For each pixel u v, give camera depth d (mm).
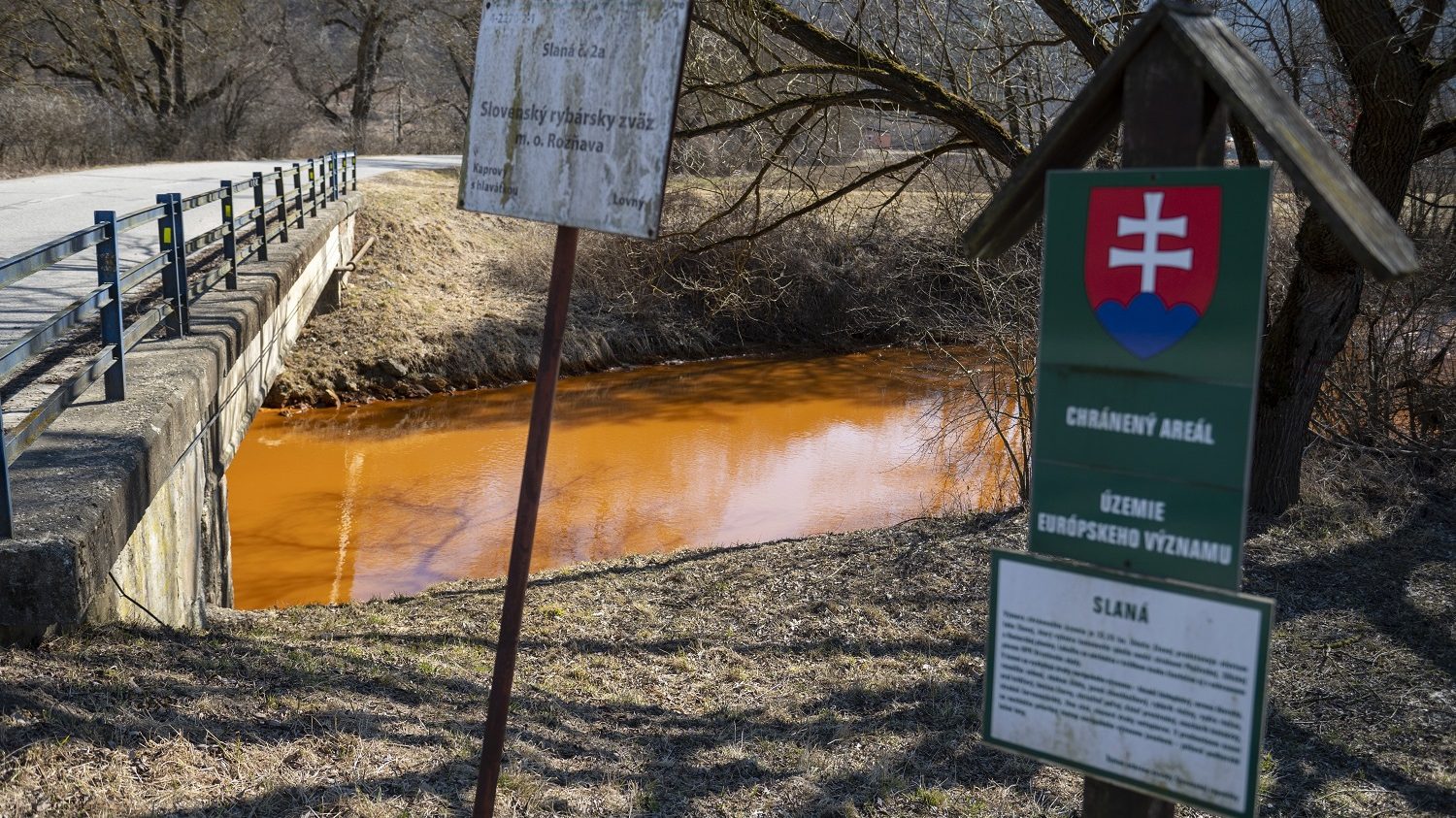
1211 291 2225
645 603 8531
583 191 3066
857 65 9836
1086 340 2395
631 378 23109
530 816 4391
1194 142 2316
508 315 23781
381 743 4727
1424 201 11547
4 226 13570
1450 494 9461
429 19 42125
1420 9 8422
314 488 16234
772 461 17906
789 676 6797
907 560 9156
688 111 12133
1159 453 2316
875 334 25844
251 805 3961
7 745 3875
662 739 5602
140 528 5945
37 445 5660
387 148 46406
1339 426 10867
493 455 18078
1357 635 6773
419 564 13445
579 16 3072
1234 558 2238
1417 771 5207
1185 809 4848
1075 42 8930
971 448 17000
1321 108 11250
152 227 17641
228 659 5285
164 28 34438
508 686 3100
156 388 6906
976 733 5801
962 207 13297
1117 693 2375
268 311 11125
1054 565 2436
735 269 14078
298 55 43844
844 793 5039
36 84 29500
